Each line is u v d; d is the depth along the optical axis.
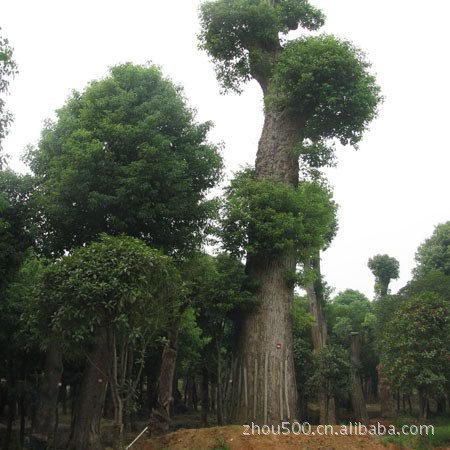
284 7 19.08
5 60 11.52
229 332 17.16
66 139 14.58
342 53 16.31
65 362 20.14
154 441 11.93
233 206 15.30
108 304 8.46
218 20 18.25
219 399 15.71
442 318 13.95
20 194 15.48
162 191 14.12
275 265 15.80
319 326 25.62
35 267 18.38
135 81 15.44
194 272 15.24
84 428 13.20
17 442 18.80
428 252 37.78
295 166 17.56
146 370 26.89
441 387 13.60
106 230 14.34
